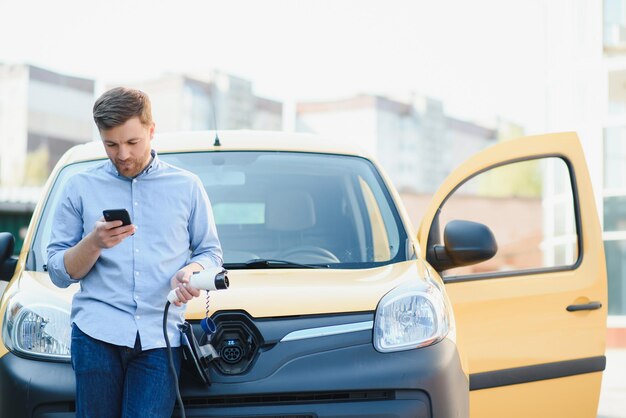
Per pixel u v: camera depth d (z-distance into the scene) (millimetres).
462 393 3904
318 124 116000
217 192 4891
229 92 106688
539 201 57375
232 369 3689
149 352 3307
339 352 3730
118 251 3301
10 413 3742
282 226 4781
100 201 3332
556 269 4977
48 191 4805
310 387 3658
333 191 4926
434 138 120375
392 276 4133
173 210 3355
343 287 3969
